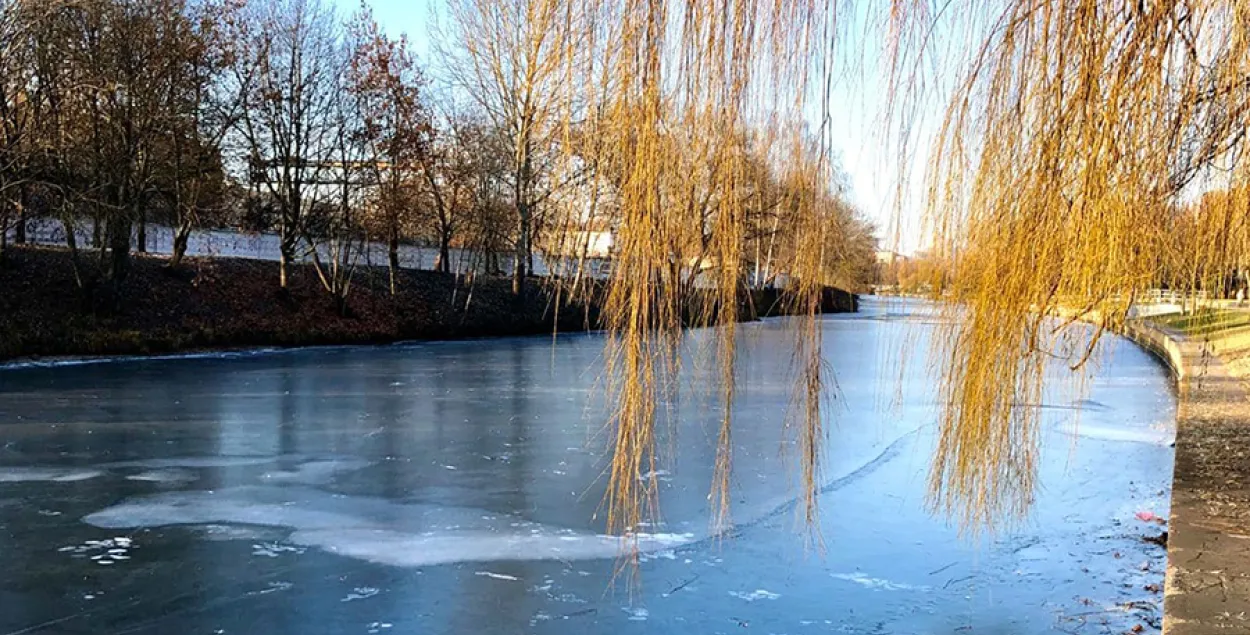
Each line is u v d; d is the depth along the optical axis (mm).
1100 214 3643
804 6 3264
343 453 11922
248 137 28359
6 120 20781
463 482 10430
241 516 8953
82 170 22359
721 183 3252
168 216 29906
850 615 6672
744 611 6715
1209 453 11234
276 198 30000
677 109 3234
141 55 22859
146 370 20344
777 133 3281
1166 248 3754
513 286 34562
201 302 26797
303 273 31391
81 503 9320
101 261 23688
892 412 15391
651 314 3367
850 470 11297
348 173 29594
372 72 29031
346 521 8836
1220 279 4891
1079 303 3787
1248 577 6047
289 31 28484
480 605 6746
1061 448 12812
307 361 23344
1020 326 3998
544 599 6891
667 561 7758
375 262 39562
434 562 7676
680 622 6508
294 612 6578
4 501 9344
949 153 3967
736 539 8344
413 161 30922
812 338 3555
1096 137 3598
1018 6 3816
